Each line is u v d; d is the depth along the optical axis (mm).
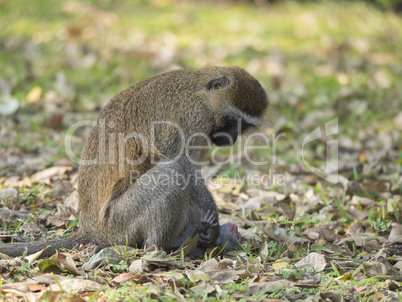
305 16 26578
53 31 22438
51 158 13164
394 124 16594
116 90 17344
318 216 10625
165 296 6676
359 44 23812
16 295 6715
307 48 23000
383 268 7598
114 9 25969
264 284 7172
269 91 10688
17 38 21516
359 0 29406
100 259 7742
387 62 22594
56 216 9883
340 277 7492
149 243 8383
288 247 8734
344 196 11203
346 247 8992
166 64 20094
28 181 11484
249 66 20469
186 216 8922
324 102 18016
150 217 8367
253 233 9469
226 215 10398
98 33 22734
